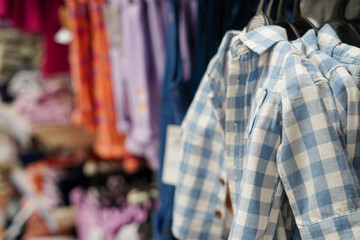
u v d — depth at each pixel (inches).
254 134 18.2
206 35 30.5
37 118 60.1
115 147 48.3
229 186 22.7
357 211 16.2
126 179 66.1
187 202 26.2
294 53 17.8
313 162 16.8
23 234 71.1
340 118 17.5
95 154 73.0
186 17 32.6
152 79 40.1
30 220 71.6
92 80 48.4
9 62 70.9
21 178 76.2
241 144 21.8
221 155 25.3
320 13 25.7
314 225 16.8
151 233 50.5
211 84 23.3
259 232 18.4
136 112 41.1
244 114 21.4
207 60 30.9
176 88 32.3
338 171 16.5
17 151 79.7
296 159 17.4
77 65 47.0
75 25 45.6
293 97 17.1
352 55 18.3
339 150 16.6
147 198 57.9
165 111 34.2
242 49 20.4
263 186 18.4
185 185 26.1
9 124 67.7
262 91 18.8
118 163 69.2
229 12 29.7
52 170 73.7
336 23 21.4
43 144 81.0
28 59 73.0
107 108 46.8
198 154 25.6
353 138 17.5
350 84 17.2
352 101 17.2
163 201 34.7
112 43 42.9
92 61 47.8
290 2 26.9
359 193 16.7
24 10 55.3
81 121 48.9
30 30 57.2
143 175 67.7
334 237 16.3
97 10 44.6
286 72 17.6
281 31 19.4
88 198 62.8
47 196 72.6
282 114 17.5
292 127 17.2
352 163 17.7
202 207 26.2
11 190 80.0
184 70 33.1
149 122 39.9
